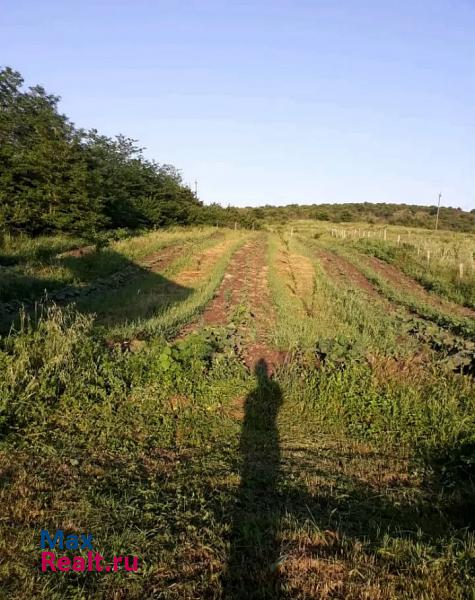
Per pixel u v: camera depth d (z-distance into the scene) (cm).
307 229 6994
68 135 3050
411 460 573
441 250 2920
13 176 2405
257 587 335
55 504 422
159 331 973
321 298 1559
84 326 818
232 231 5194
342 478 518
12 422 571
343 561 358
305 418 688
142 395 679
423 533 407
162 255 2488
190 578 343
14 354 677
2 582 329
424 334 1090
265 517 422
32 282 1431
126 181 4059
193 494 454
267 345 988
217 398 710
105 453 538
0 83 2988
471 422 622
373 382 730
